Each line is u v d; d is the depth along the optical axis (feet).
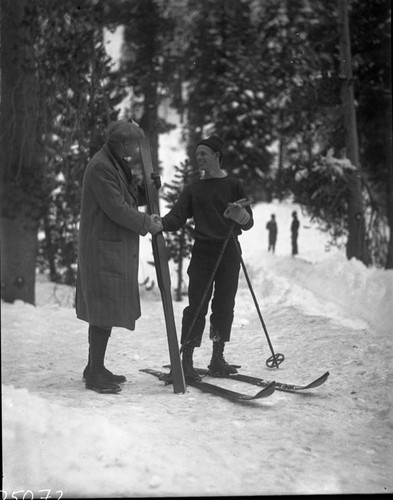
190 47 107.04
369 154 53.67
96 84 31.42
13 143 28.68
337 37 47.37
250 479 8.72
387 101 51.39
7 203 28.58
